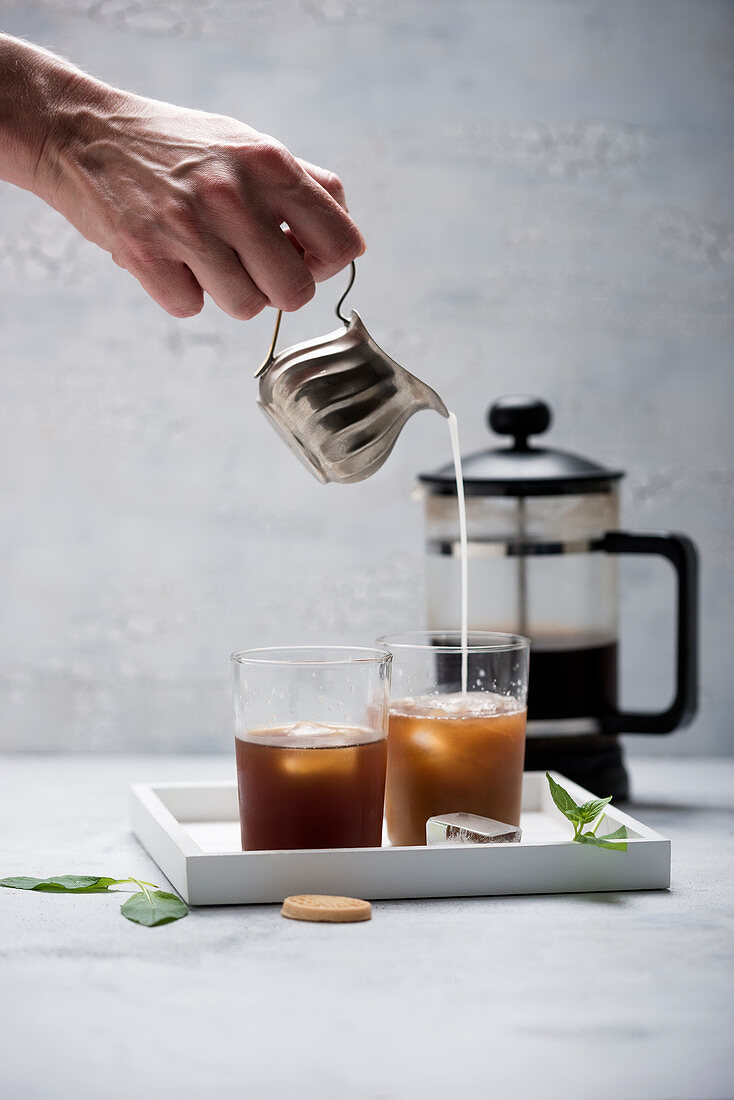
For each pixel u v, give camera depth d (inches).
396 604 60.1
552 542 50.3
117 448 59.7
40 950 40.4
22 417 59.6
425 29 59.1
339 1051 37.0
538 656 50.1
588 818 43.7
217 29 58.9
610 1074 36.5
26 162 45.4
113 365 59.6
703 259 59.8
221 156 43.3
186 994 38.7
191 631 60.2
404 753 45.0
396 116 59.2
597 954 40.3
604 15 59.3
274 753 43.3
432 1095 36.0
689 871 44.9
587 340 59.8
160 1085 36.2
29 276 59.4
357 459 44.1
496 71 59.3
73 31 58.8
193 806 48.4
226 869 42.5
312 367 43.4
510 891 43.2
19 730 60.2
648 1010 38.3
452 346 59.7
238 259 43.8
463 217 59.5
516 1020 37.9
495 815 44.9
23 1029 37.6
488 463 50.6
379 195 59.4
